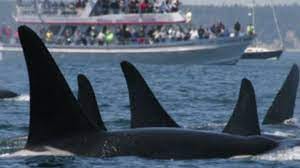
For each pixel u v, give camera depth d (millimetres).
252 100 41406
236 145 37906
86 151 36469
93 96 40594
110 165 35312
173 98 99812
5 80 147500
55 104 36406
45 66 35750
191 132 38219
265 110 80000
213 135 38250
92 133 37125
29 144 37031
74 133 36875
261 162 36938
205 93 112438
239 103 41562
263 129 52781
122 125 64062
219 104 89688
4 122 62938
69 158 35906
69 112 36688
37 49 35375
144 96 41281
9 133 55531
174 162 36281
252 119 41156
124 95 105812
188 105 86750
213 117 71000
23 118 67188
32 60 35438
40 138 36844
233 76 185625
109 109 80562
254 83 150125
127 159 36281
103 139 37000
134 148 37000
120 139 37250
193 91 117688
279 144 39062
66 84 36469
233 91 119188
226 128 41094
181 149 37125
